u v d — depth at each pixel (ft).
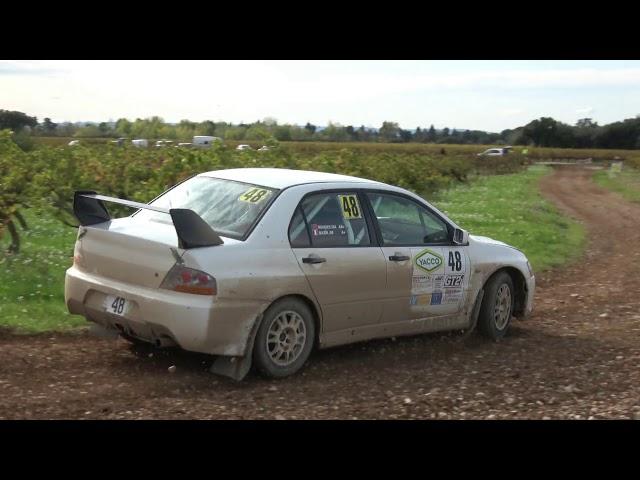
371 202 23.80
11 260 35.17
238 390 20.11
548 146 487.61
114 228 21.29
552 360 24.94
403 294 23.95
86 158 48.01
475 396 20.71
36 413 17.60
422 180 95.66
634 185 168.04
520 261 28.22
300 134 467.11
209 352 19.58
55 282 32.24
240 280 19.74
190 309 19.15
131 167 45.50
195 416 17.97
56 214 42.91
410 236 24.62
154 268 19.79
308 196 22.17
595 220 89.76
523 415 19.24
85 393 19.19
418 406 19.65
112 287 20.61
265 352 20.67
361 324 23.08
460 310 26.04
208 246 19.69
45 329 25.30
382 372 22.63
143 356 22.77
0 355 21.97
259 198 21.75
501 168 222.69
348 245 22.58
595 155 375.45
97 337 24.85
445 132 570.87
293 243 21.24
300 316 21.40
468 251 26.18
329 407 19.19
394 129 554.87
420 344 25.96
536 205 97.76
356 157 68.28
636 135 476.13
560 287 41.45
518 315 28.76
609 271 48.52
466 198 105.91
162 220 21.97
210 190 22.84
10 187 37.83
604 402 20.49
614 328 30.37
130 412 18.01
